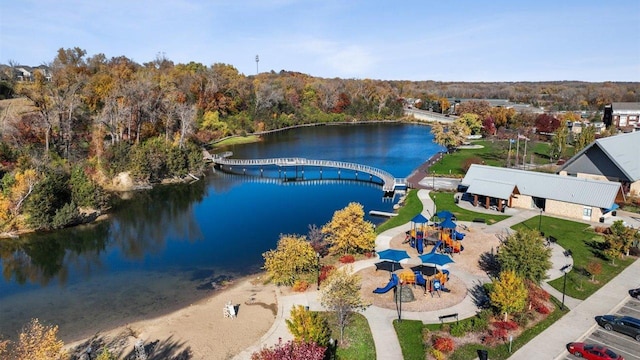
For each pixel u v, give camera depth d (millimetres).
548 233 51750
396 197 75125
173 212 68125
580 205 56469
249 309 37250
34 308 39062
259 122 166000
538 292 36000
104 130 98438
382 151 122875
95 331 34969
